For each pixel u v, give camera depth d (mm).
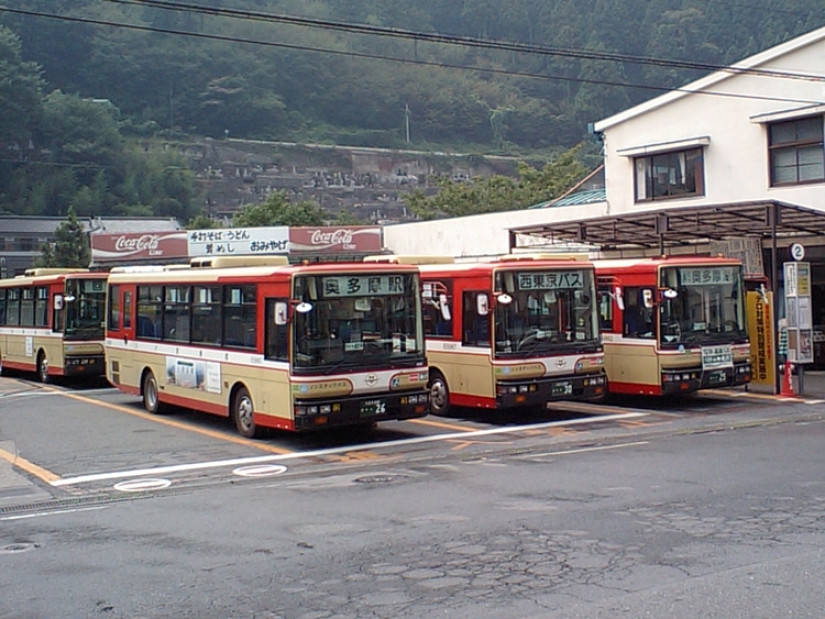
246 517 9945
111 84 93062
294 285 14117
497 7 112938
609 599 6566
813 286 24609
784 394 19672
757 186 24422
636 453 13258
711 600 6434
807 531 8359
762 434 14922
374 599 6836
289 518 9805
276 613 6621
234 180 88375
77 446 15180
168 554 8461
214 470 12977
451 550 8148
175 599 7059
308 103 103500
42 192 73688
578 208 28969
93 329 24578
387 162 95250
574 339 16812
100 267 39500
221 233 38844
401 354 14828
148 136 89312
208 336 16656
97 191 76500
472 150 103062
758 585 6746
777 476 11148
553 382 16406
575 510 9578
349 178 92875
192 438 15766
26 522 10094
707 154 25500
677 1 102312
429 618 6355
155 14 97312
